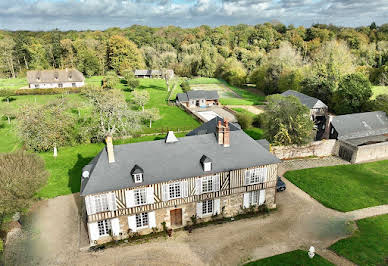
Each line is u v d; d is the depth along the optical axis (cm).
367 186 3838
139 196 2791
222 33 18212
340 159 4750
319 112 6331
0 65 12794
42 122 4872
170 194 2906
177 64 14138
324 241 2816
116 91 7144
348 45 11944
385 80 7919
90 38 15962
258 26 19062
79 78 10156
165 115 7425
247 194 3206
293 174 4212
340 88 7019
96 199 2664
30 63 13450
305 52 12356
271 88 10194
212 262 2573
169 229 2956
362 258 2555
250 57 13788
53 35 16125
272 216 3234
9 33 18062
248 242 2820
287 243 2797
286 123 4728
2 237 2912
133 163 2895
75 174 4225
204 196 3023
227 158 3112
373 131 5150
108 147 2822
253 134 5884
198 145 3191
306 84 8238
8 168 3138
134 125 5656
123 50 13150
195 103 8712
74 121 5678
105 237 2836
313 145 4803
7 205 2841
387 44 10794
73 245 2809
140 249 2744
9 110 6569
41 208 3406
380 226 3008
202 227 3050
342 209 3334
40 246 2794
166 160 2988
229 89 11512
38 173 3300
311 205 3444
